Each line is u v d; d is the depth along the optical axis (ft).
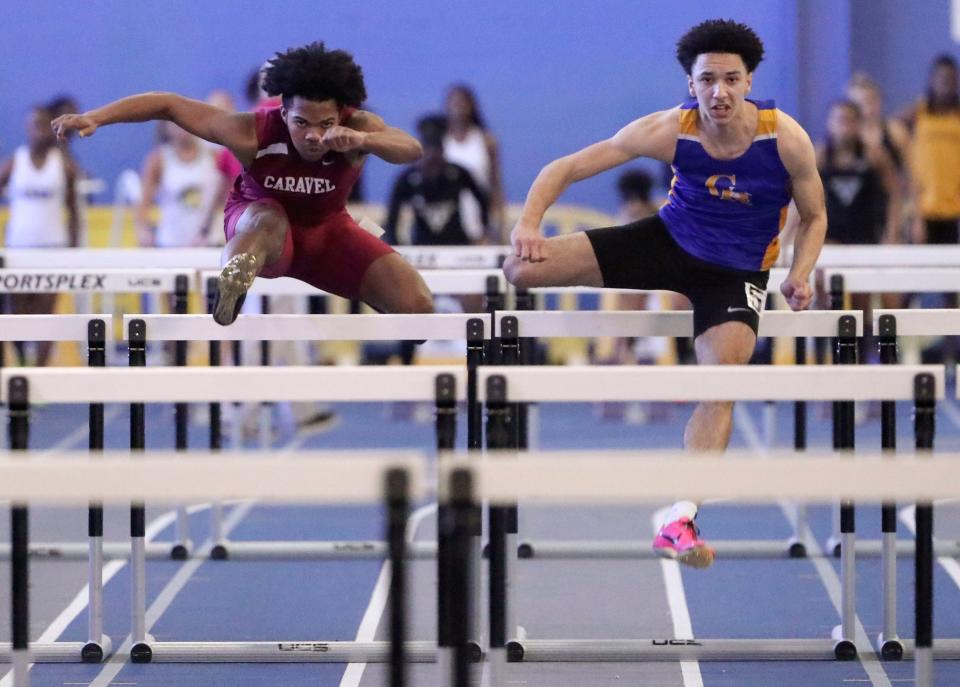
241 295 42.60
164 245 95.91
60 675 46.26
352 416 102.89
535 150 120.88
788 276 44.91
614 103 120.26
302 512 73.10
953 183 105.60
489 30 120.26
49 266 62.49
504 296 56.49
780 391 33.27
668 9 119.55
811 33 119.85
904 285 54.13
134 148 119.24
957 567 59.67
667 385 33.19
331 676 46.21
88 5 119.24
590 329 45.01
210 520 69.56
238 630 51.39
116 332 107.14
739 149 44.27
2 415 101.45
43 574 59.77
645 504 74.49
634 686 45.09
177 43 119.85
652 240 46.03
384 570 60.34
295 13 120.16
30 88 119.55
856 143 98.17
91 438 44.29
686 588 57.26
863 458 27.48
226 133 45.42
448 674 33.09
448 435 33.45
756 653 47.91
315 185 46.57
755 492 27.48
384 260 48.34
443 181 97.55
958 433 90.22
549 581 58.49
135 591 47.78
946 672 46.09
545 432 95.61
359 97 45.16
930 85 106.22
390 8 120.06
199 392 33.12
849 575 47.91
